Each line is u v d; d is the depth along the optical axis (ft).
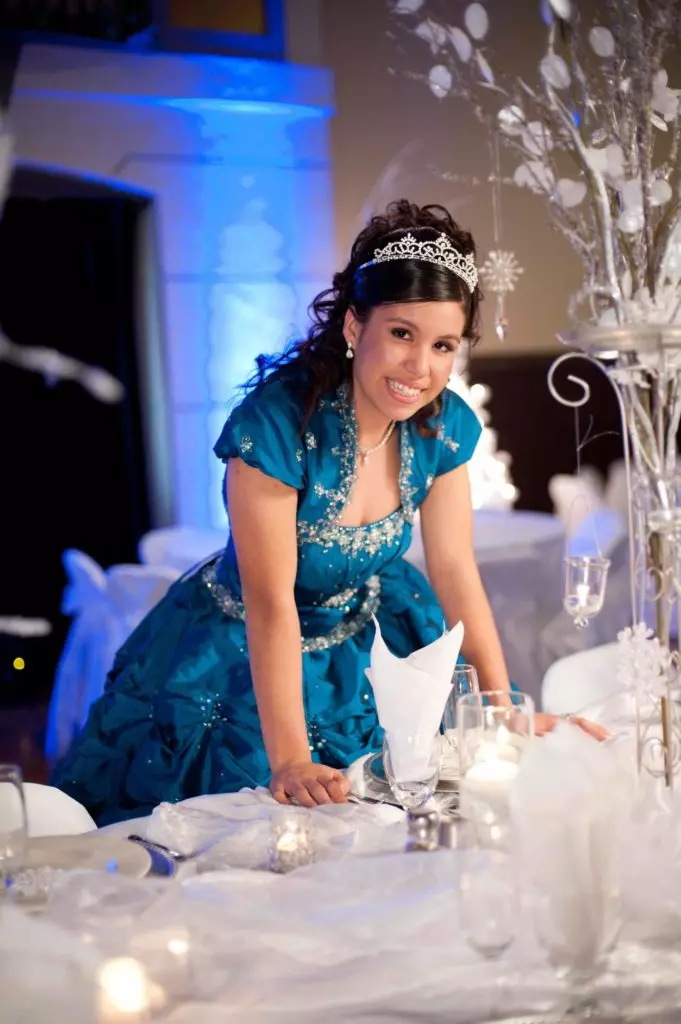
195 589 7.59
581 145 4.67
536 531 15.55
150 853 4.67
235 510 6.59
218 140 22.47
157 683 7.37
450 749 5.64
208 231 22.76
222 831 4.91
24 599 23.20
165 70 21.72
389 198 23.00
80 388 23.08
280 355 7.10
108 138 21.91
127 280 23.00
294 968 3.64
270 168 22.77
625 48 4.78
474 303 6.59
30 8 20.95
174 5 21.71
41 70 21.25
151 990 3.50
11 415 22.94
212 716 7.01
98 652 15.58
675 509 4.77
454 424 7.27
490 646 7.18
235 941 3.70
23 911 3.84
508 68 21.66
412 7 5.77
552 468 23.86
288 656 6.31
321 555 6.94
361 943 3.74
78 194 22.38
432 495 7.37
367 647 7.32
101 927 3.73
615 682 8.23
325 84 22.52
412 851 4.32
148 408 23.29
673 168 4.90
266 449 6.51
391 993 3.58
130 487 23.40
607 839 3.70
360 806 5.05
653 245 4.75
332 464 6.75
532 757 3.80
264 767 6.69
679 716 5.08
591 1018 3.66
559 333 4.90
